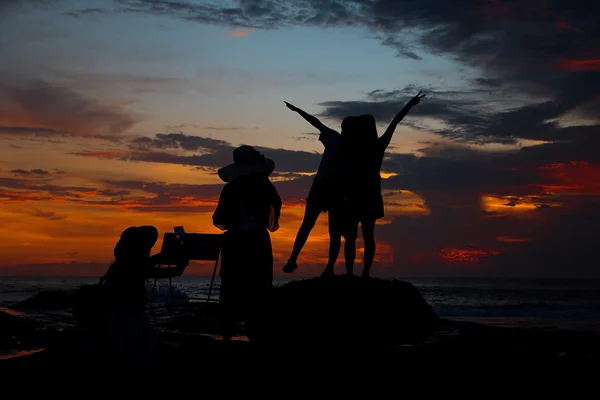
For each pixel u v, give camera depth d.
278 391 5.20
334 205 8.37
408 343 7.48
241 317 6.81
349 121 8.36
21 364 5.96
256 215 6.84
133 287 5.28
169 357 6.57
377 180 8.41
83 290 5.30
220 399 4.95
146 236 5.37
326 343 7.36
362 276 8.48
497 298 45.66
